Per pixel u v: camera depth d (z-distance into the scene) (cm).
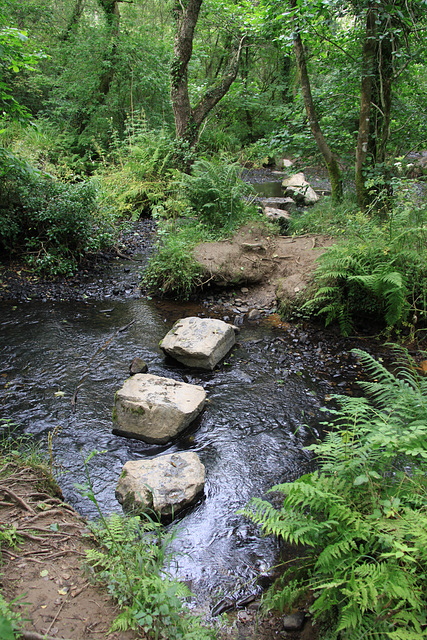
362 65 730
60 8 2025
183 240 760
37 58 598
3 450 361
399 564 198
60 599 207
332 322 610
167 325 624
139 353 547
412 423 263
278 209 1120
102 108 1653
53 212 761
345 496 231
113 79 1738
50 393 456
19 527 254
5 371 492
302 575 243
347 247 599
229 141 1866
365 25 718
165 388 426
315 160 923
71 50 1723
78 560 236
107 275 789
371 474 228
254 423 420
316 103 835
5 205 773
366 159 768
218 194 836
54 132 1565
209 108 1328
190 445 389
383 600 186
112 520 259
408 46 696
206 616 237
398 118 830
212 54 2139
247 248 769
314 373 507
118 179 1180
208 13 1346
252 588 258
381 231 632
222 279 715
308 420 424
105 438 394
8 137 1081
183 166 1240
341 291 585
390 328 561
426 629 174
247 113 2222
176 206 905
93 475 347
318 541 229
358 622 183
